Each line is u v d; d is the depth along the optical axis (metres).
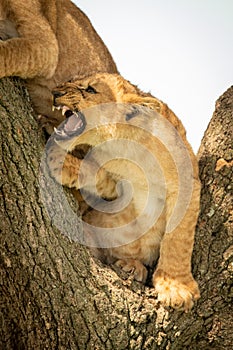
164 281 10.23
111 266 10.28
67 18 11.80
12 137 8.65
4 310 9.36
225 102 11.40
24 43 10.43
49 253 8.91
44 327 9.14
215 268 10.23
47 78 10.98
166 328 9.67
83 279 9.20
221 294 10.09
